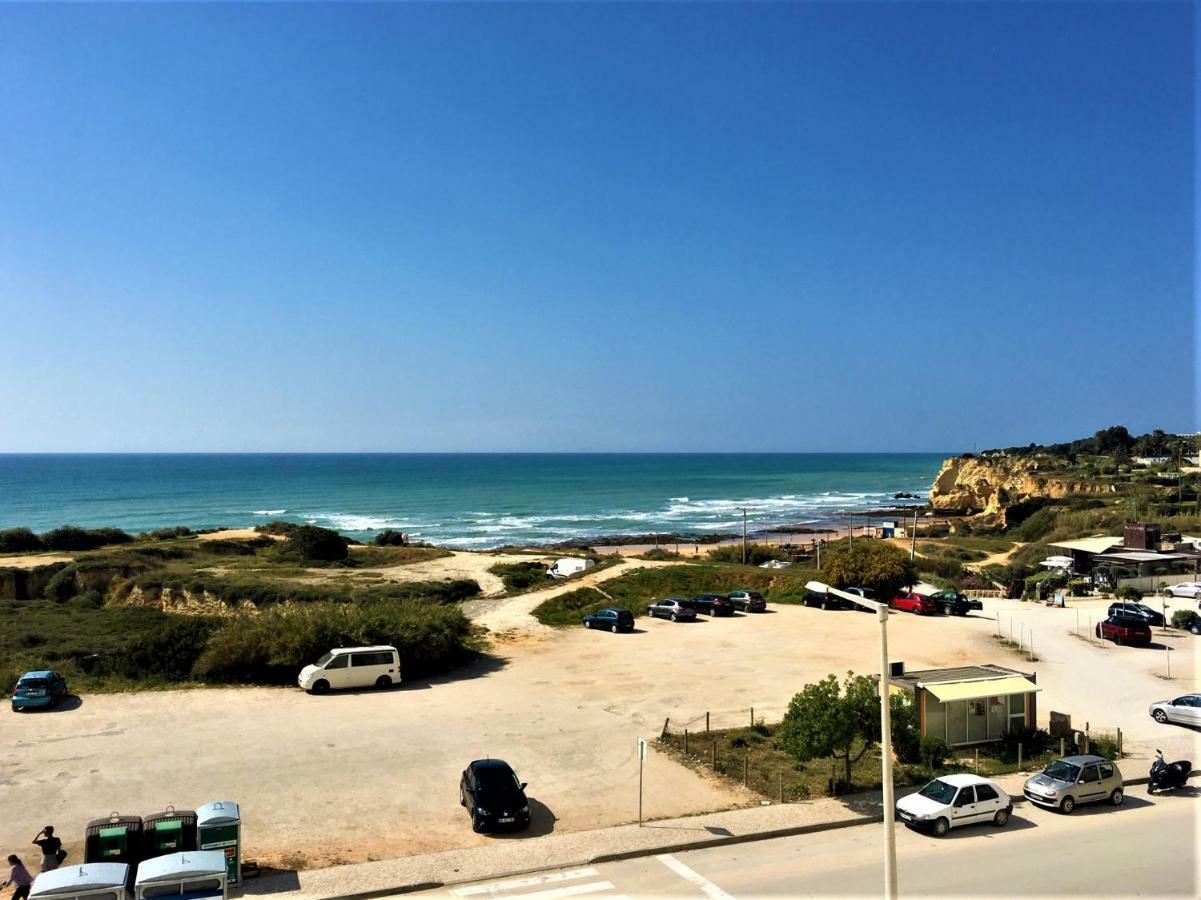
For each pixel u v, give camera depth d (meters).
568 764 26.28
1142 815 22.88
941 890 17.59
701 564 70.19
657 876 18.41
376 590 57.41
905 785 24.72
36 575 62.12
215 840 17.61
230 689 35.12
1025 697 29.72
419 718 31.14
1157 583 62.16
